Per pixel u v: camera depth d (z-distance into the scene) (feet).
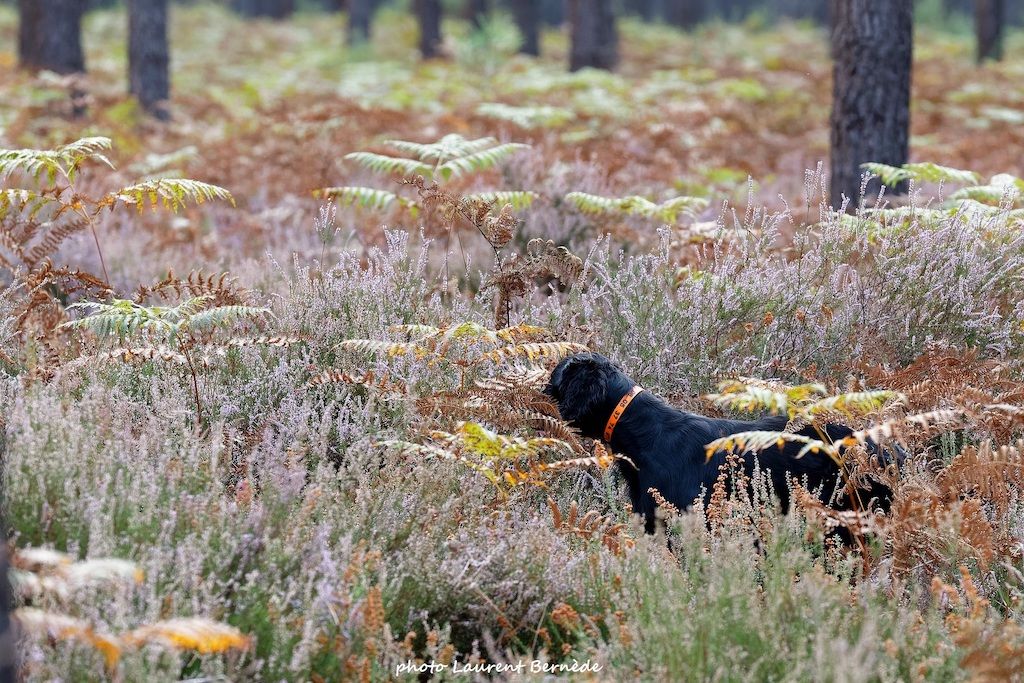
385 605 20.48
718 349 33.68
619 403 27.81
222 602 19.12
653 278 34.91
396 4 308.60
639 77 146.92
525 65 140.77
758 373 32.83
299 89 122.01
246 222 51.96
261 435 28.07
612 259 43.55
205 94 107.65
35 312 31.40
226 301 32.86
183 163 65.67
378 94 108.27
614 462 28.40
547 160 53.52
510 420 28.40
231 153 67.36
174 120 91.61
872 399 23.52
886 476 24.85
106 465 21.83
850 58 53.01
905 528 23.25
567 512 28.09
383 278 34.30
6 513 19.39
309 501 21.84
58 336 31.19
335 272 36.70
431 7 182.19
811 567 20.72
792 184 69.82
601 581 22.53
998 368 30.17
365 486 23.77
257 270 42.19
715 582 19.86
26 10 107.45
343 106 76.13
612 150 64.39
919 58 170.71
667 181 62.03
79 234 45.01
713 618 18.94
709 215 54.03
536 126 73.15
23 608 16.06
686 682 18.29
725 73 142.92
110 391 26.96
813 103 111.04
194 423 27.94
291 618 18.69
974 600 20.01
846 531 25.85
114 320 27.40
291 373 30.78
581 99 95.14
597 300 35.81
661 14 360.07
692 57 186.39
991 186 45.98
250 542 20.77
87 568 16.38
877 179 52.95
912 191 41.83
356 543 22.38
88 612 17.38
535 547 23.06
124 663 16.26
